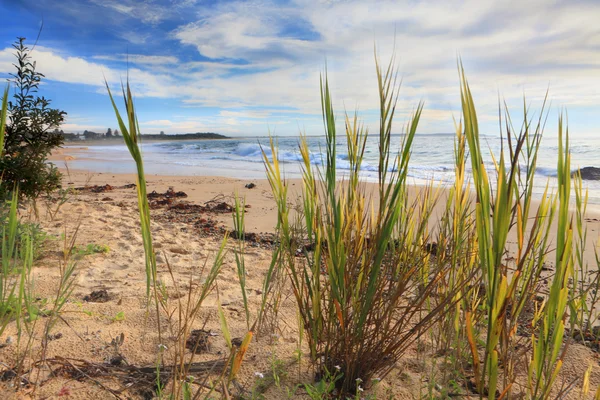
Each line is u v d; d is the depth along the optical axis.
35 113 4.87
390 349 1.64
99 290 2.95
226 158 20.86
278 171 1.60
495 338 1.04
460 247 1.70
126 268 3.60
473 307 1.74
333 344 1.73
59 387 1.66
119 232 4.79
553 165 11.70
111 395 1.63
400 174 1.44
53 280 3.00
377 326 1.63
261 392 1.68
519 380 1.72
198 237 4.96
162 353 1.96
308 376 1.78
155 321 2.35
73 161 19.83
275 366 1.85
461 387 1.74
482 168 1.00
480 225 1.03
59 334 2.11
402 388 1.72
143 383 1.72
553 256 3.72
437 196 1.98
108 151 28.91
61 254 3.74
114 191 9.00
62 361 1.82
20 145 4.96
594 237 4.65
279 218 1.67
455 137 1.67
